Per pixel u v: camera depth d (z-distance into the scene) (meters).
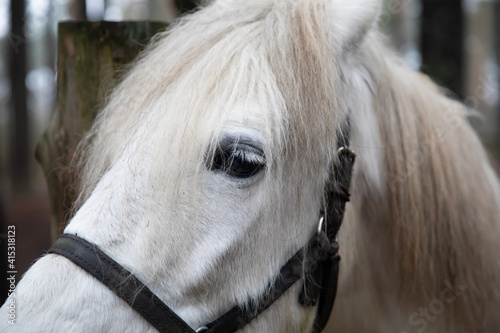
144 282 0.90
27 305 0.85
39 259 0.94
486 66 12.27
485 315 1.41
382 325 1.50
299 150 0.99
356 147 1.20
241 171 0.94
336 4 1.15
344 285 1.29
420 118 1.33
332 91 1.02
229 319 0.99
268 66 0.99
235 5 1.16
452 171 1.34
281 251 1.03
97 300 0.88
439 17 3.40
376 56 1.24
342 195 1.09
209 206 0.93
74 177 1.28
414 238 1.29
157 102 0.98
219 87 0.94
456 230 1.34
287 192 1.01
